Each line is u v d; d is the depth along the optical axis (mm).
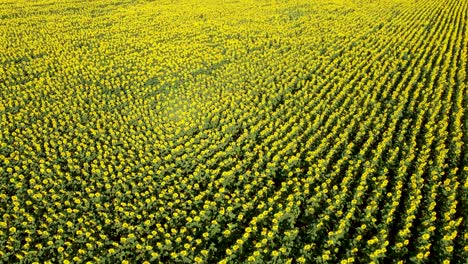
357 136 16484
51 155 16172
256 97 20297
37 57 25750
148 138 17719
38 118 18969
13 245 11922
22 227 12586
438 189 13109
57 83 22109
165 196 13750
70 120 19000
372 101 19359
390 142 15992
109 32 30906
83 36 29750
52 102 20516
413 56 24938
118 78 22828
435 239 11289
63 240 12148
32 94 20609
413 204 12227
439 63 23703
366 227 11883
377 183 13500
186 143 16703
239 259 11266
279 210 12633
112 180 14820
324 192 13141
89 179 14844
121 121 18688
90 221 12680
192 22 34062
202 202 13438
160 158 16109
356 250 10852
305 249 11180
